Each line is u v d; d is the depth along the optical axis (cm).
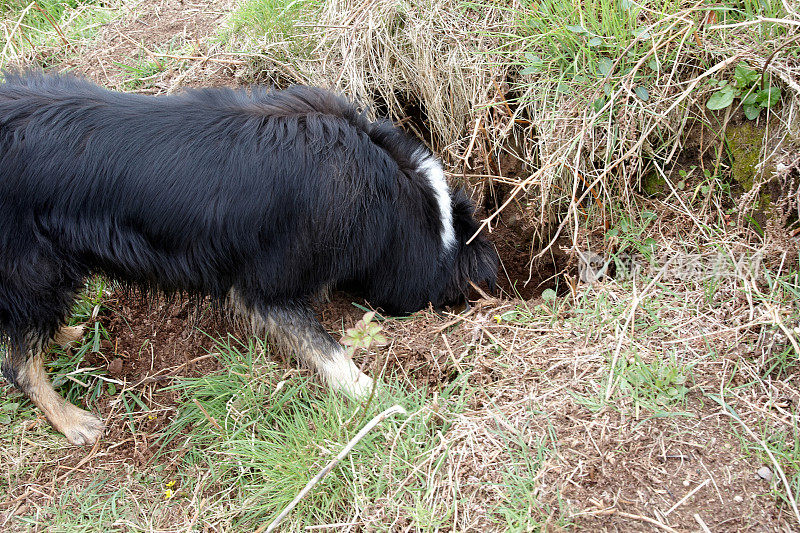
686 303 293
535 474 238
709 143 327
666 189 340
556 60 346
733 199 321
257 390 296
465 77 373
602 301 301
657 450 239
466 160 345
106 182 259
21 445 299
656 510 223
